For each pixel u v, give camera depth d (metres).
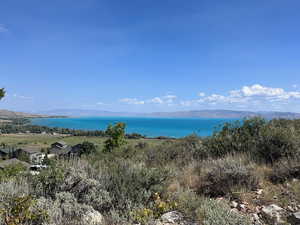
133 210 3.41
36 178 4.11
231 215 3.07
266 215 3.24
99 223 3.09
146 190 4.05
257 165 5.58
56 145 66.62
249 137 7.17
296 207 3.42
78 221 3.09
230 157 5.96
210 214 3.07
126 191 3.83
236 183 4.46
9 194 3.42
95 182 3.97
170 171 4.79
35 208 3.07
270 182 4.62
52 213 3.10
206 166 5.66
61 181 4.00
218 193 4.42
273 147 5.99
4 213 2.87
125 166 4.70
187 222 3.17
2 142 92.38
